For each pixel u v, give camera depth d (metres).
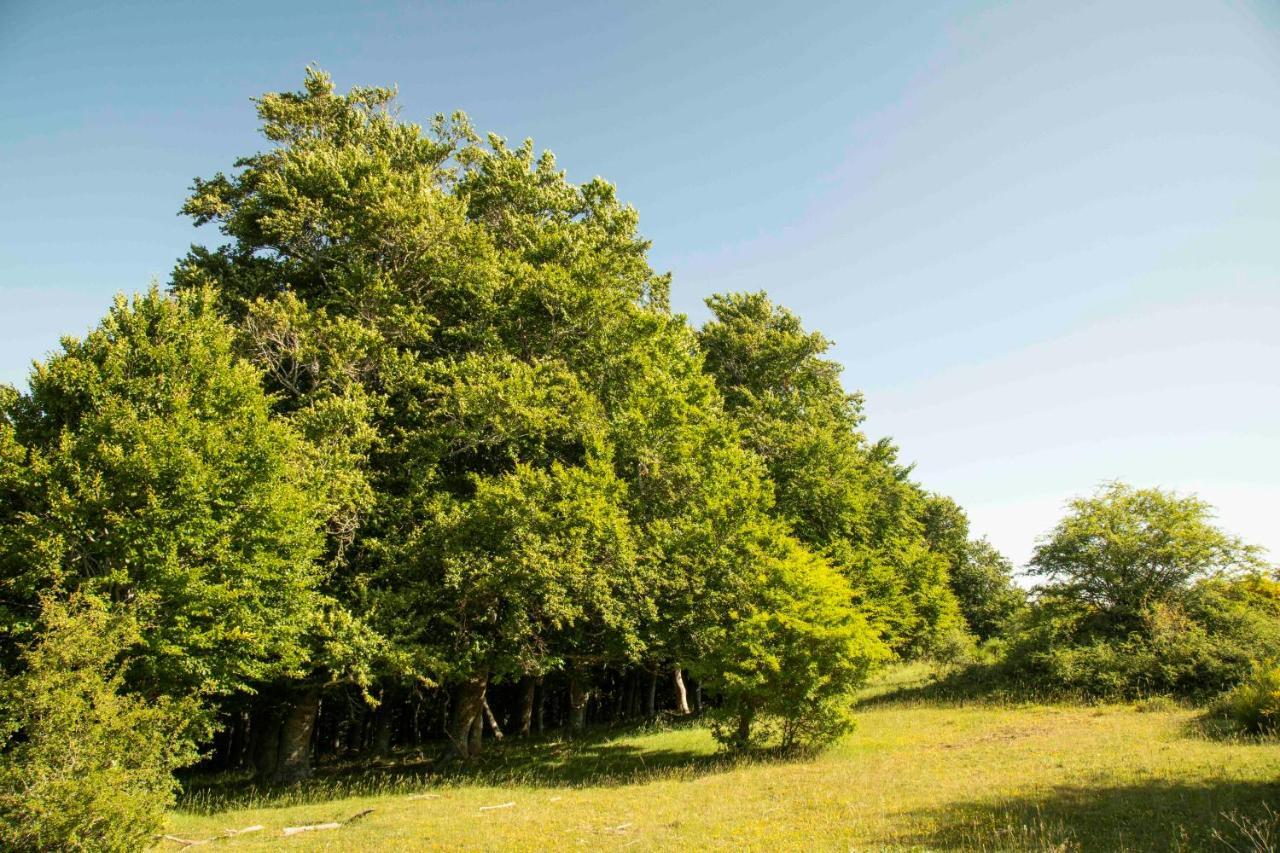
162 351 14.95
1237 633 23.08
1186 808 9.43
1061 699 23.81
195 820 13.77
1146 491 26.66
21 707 9.30
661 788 14.61
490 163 27.84
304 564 16.03
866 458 38.06
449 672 18.67
